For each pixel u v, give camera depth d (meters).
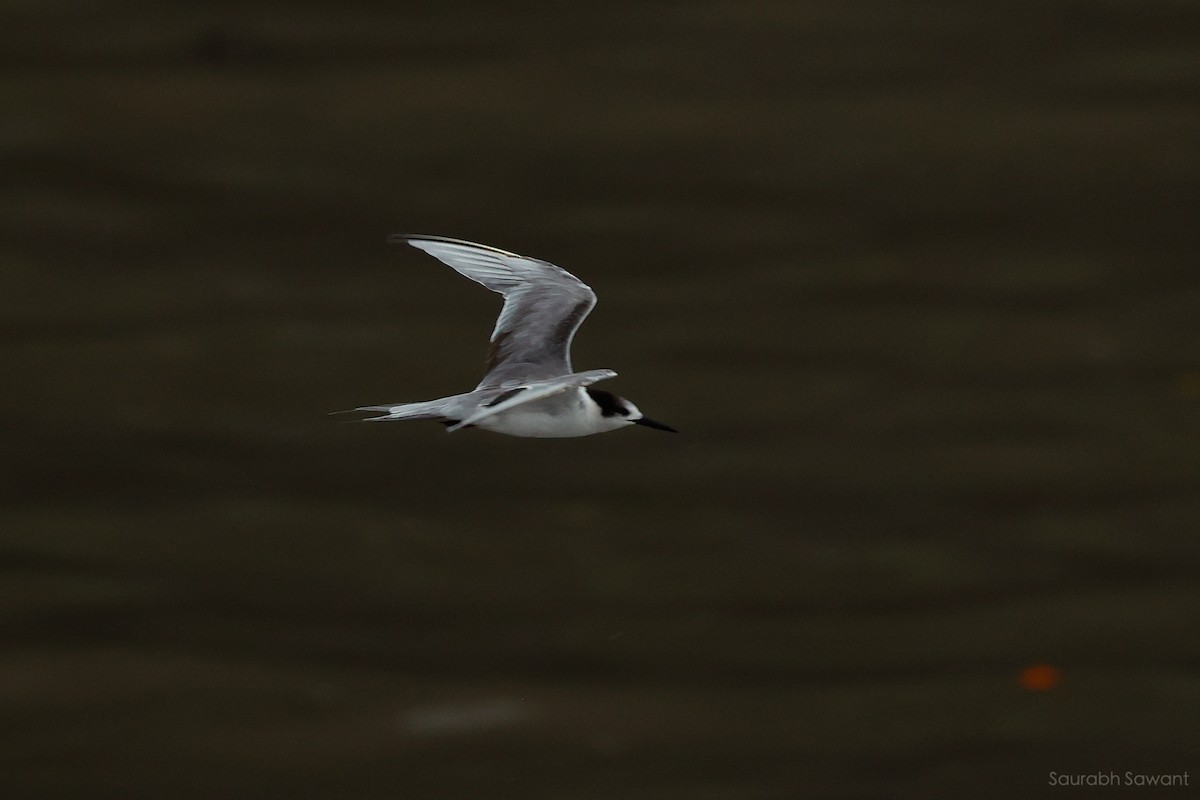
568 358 10.73
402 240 11.66
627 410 10.92
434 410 9.88
